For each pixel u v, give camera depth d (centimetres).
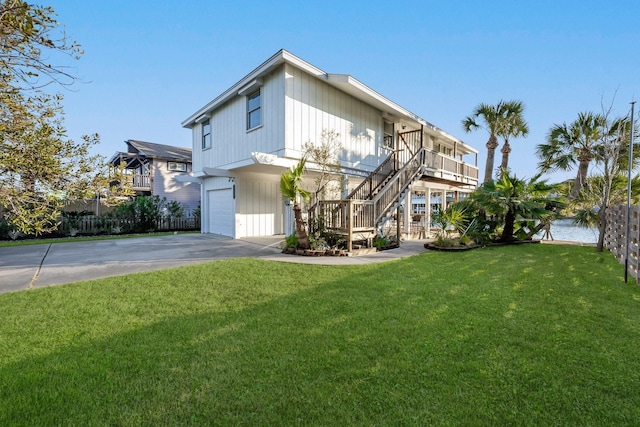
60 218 1285
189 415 191
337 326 321
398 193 1014
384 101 1177
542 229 1141
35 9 319
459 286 470
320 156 916
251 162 955
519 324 325
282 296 422
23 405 199
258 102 1080
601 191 898
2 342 285
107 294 431
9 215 344
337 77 1000
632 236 555
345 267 603
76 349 273
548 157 1242
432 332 306
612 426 181
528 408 196
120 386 220
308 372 236
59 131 373
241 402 202
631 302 397
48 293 434
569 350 269
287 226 1112
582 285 479
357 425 181
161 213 1611
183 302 399
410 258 712
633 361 251
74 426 182
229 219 1230
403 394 209
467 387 217
